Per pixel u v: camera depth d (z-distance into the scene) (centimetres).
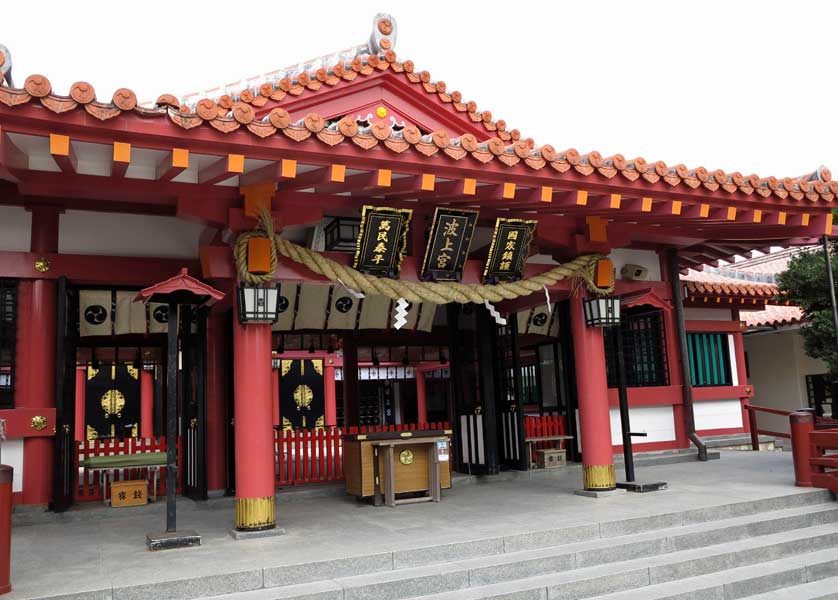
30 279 720
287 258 668
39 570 509
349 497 870
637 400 1102
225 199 634
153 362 1515
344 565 517
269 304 634
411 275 738
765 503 708
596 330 814
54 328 729
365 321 970
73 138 479
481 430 996
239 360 637
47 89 449
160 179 579
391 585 494
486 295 747
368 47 920
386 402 2400
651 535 613
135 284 777
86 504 788
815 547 640
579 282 815
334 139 536
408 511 739
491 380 998
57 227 736
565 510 693
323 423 2103
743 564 594
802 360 1584
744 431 1252
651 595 519
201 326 801
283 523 686
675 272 1142
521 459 991
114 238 765
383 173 573
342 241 747
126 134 485
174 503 602
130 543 605
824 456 786
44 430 711
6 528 452
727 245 1081
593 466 786
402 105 898
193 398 845
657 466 1037
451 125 924
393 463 798
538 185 645
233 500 805
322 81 831
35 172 554
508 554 565
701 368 1259
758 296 1258
